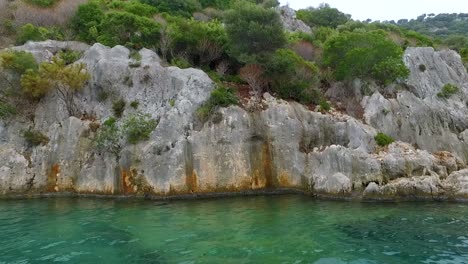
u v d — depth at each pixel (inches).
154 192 926.4
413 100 1234.6
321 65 1384.1
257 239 625.3
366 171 941.8
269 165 1019.3
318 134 1073.5
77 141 995.3
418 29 4097.0
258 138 1038.4
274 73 1149.1
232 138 1002.7
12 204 860.0
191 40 1232.2
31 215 762.8
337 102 1246.9
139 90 1081.4
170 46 1234.0
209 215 767.7
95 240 615.2
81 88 1088.8
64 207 831.1
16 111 1050.1
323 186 950.4
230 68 1286.9
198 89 1056.8
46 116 1051.3
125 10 1454.2
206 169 964.6
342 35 1347.2
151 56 1166.3
